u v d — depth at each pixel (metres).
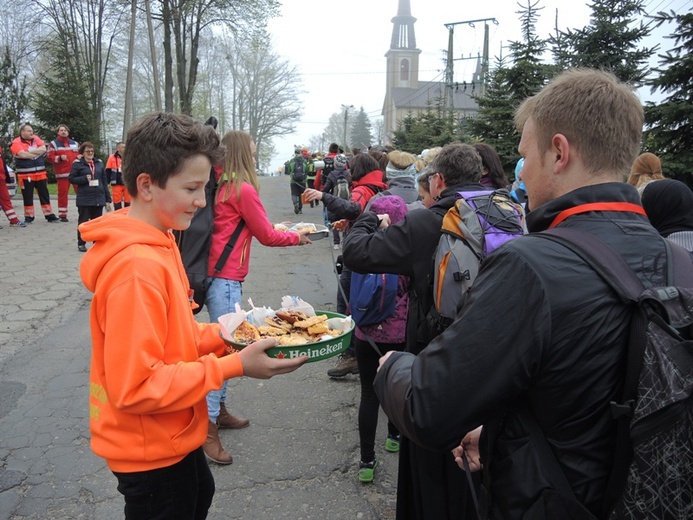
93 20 27.36
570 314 0.96
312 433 3.29
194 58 26.78
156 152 1.40
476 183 2.26
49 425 3.25
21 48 30.30
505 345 0.98
